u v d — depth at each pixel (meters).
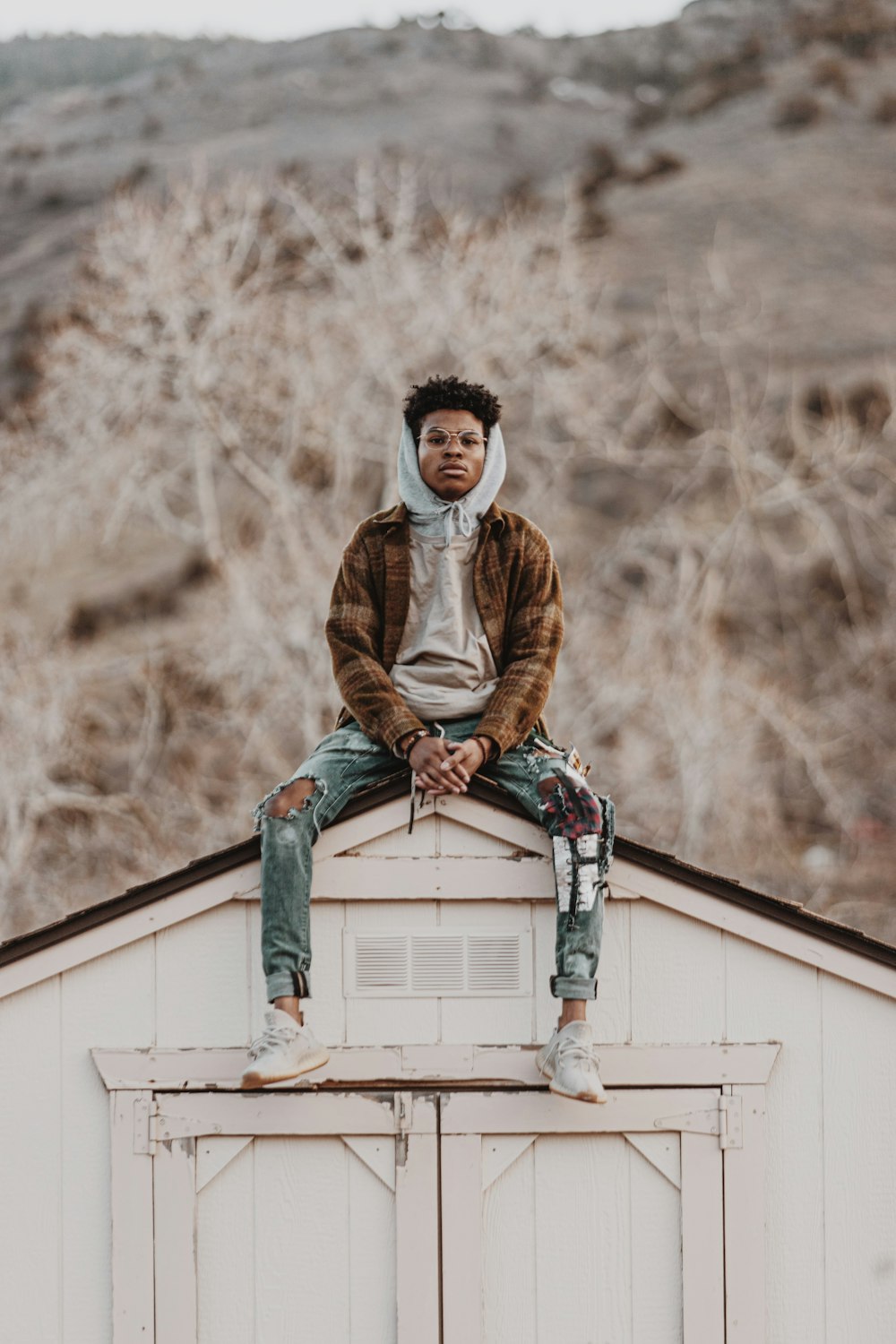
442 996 5.29
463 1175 5.28
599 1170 5.32
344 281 21.23
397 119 64.69
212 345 20.39
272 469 20.70
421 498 5.12
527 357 21.80
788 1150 5.35
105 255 21.03
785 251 44.69
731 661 21.08
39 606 26.61
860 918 19.62
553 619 5.16
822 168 52.00
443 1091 5.28
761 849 20.31
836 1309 5.30
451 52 81.12
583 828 4.94
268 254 21.48
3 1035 5.34
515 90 73.44
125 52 83.44
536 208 38.28
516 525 5.20
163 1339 5.24
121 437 20.97
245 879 5.27
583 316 21.94
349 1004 5.29
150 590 27.25
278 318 21.64
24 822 19.09
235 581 19.45
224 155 52.41
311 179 25.33
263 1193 5.30
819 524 22.23
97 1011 5.34
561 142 63.53
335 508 20.56
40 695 19.05
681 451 22.12
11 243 46.06
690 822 18.69
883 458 24.83
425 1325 5.23
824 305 40.47
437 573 5.13
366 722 4.98
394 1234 5.29
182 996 5.32
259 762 19.50
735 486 25.42
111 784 19.92
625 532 21.86
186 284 20.73
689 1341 5.25
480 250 21.75
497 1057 5.28
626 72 79.94
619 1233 5.31
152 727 19.39
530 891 5.24
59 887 18.97
